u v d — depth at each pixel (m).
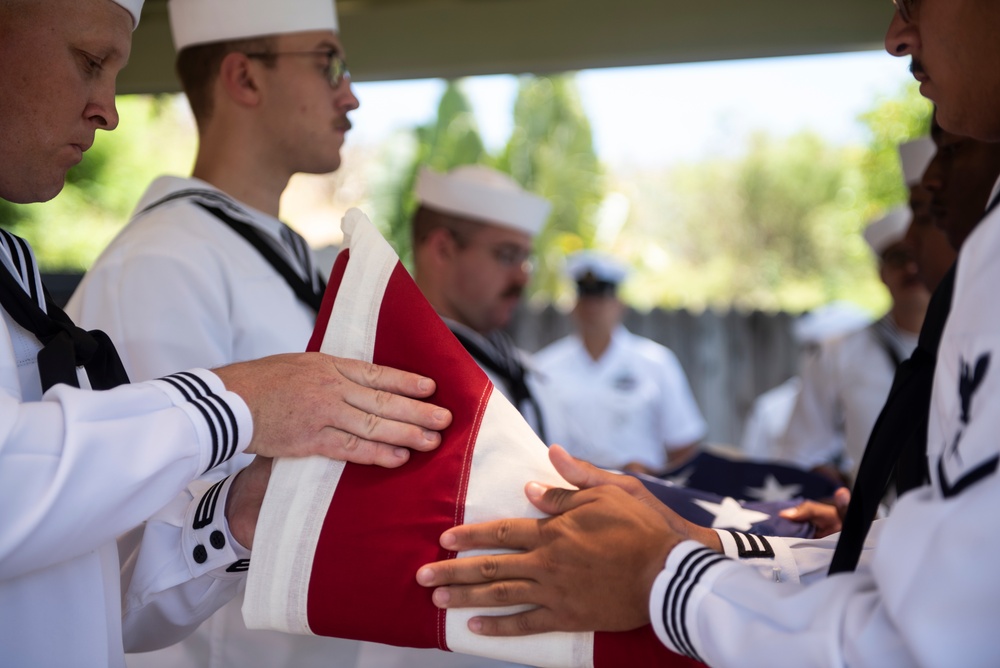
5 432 1.13
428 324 1.46
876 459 1.31
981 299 1.04
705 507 1.95
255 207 2.36
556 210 13.45
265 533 1.42
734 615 1.17
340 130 2.39
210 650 1.99
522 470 1.40
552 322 7.57
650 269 16.83
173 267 2.08
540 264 12.97
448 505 1.38
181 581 1.60
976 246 1.07
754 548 1.52
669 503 1.94
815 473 2.62
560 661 1.34
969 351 1.04
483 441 1.41
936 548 0.96
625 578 1.28
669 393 5.61
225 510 1.57
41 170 1.37
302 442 1.39
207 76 2.32
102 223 11.20
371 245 1.50
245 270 2.18
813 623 1.08
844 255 16.02
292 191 14.66
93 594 1.35
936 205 2.30
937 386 1.11
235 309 2.14
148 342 2.03
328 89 2.33
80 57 1.36
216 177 2.34
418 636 1.37
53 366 1.30
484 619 1.34
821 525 1.95
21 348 1.36
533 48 4.11
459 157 12.99
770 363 7.51
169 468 1.25
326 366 1.42
